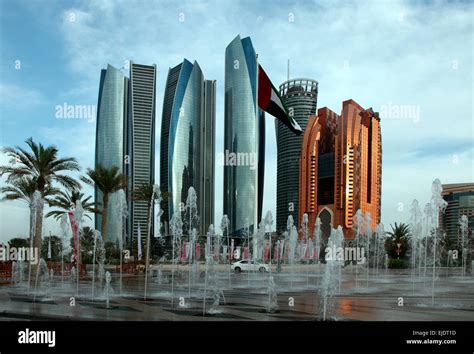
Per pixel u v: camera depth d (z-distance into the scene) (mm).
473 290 20828
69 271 32594
